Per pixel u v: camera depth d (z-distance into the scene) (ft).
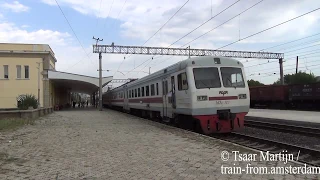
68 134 44.45
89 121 68.95
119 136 41.01
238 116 44.62
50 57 150.71
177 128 48.78
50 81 142.61
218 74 44.52
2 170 22.98
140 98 79.10
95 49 135.23
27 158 27.37
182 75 46.29
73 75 138.31
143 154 28.35
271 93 135.64
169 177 20.58
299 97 120.67
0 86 139.64
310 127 53.88
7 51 139.54
